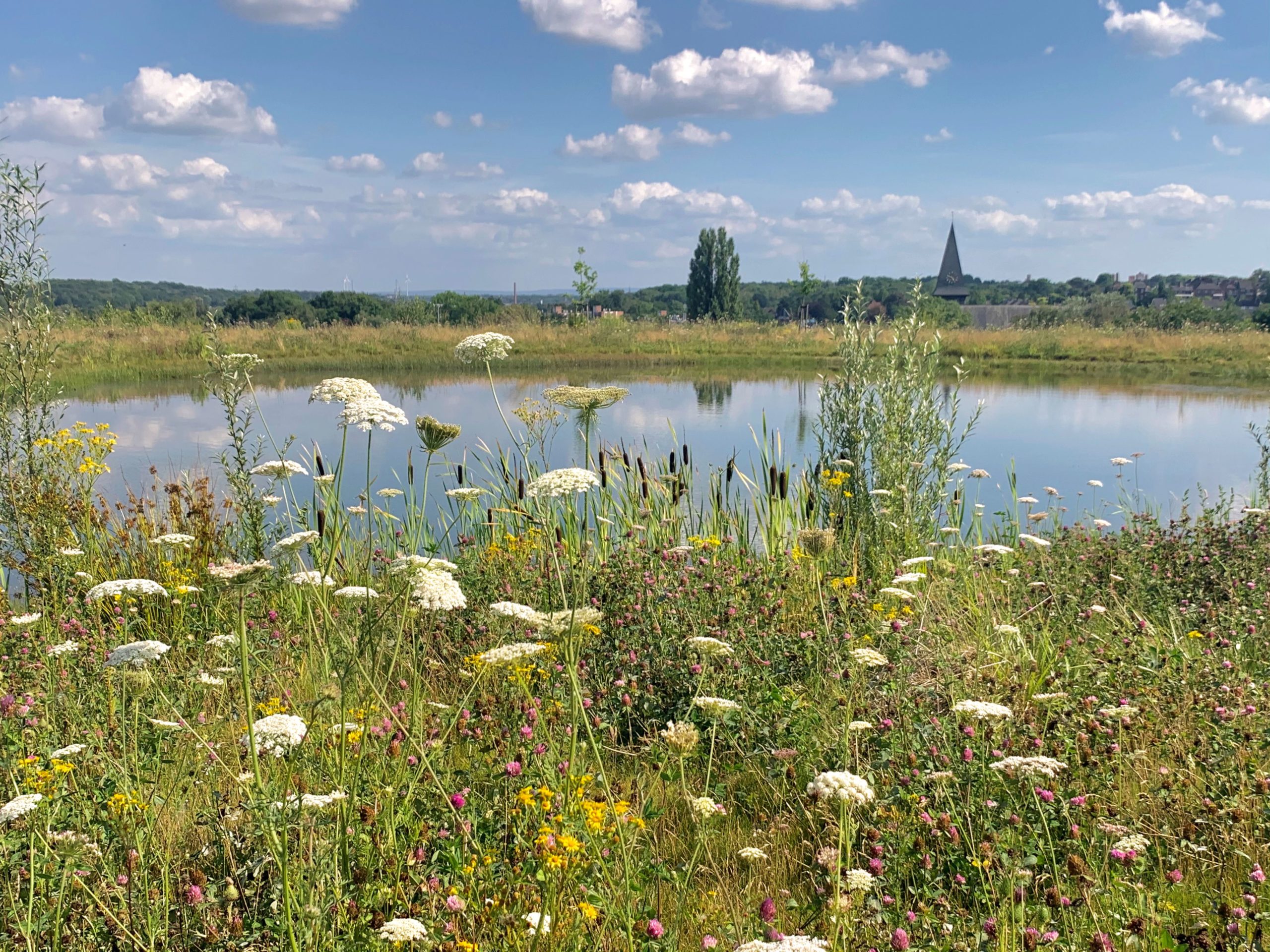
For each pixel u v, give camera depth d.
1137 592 6.12
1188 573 6.41
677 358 32.84
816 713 4.27
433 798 3.18
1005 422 18.34
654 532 7.48
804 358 33.12
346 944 2.40
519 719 3.77
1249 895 2.89
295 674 4.58
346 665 3.44
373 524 6.98
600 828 2.54
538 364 30.89
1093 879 2.88
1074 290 111.50
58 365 24.55
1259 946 2.63
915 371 8.24
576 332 36.66
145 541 7.12
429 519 9.47
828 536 4.55
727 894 3.06
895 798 3.30
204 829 3.19
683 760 3.29
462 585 5.54
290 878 2.61
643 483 8.15
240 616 2.44
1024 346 33.97
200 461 12.98
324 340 32.94
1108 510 11.02
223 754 3.85
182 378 25.52
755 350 35.28
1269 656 5.03
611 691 4.54
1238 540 6.89
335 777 3.10
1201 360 30.50
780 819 3.57
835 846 3.29
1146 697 4.31
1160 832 3.37
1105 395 22.95
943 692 4.32
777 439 8.84
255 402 6.80
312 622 4.05
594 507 8.14
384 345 33.00
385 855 2.77
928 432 8.12
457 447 14.45
